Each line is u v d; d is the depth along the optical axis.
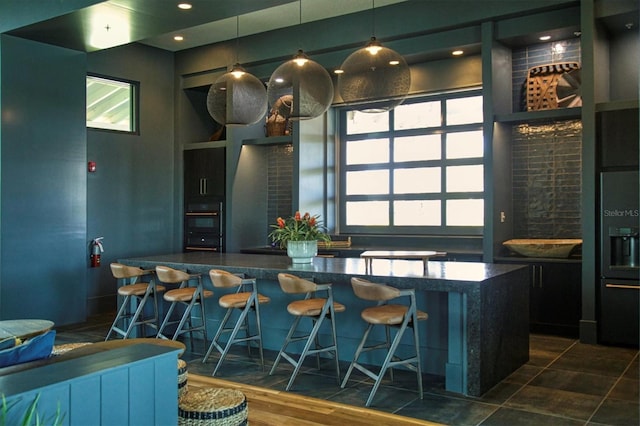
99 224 7.24
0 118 5.67
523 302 4.63
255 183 8.06
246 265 5.00
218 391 2.94
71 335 5.87
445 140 6.96
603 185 5.23
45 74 6.05
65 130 6.25
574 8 5.49
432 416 3.52
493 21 5.87
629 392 3.93
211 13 5.00
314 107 4.69
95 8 4.93
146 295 5.39
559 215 6.18
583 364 4.63
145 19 5.18
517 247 5.86
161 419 2.17
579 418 3.45
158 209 7.99
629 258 5.22
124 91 7.64
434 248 6.71
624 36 5.73
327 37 6.71
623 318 5.16
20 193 5.84
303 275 4.51
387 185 7.40
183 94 8.19
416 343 3.92
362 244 7.41
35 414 1.76
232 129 7.67
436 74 6.67
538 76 6.16
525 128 6.37
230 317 5.50
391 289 3.75
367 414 3.57
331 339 4.89
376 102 4.41
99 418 1.95
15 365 2.14
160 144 8.02
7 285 5.73
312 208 7.39
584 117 5.35
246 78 5.14
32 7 5.35
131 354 2.15
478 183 6.75
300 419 3.50
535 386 4.07
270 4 4.78
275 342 5.22
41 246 6.04
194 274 5.36
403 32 6.22
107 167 7.34
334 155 7.77
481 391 3.87
